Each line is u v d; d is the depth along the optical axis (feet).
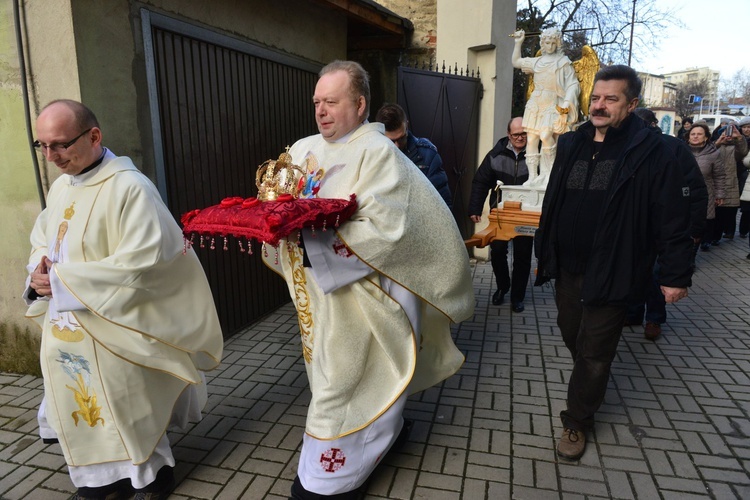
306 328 7.91
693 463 8.73
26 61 10.31
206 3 13.00
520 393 11.22
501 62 23.07
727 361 12.75
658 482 8.27
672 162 7.90
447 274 7.64
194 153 13.03
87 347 7.02
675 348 13.60
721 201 23.59
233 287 14.97
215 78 13.61
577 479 8.38
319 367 7.43
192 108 12.87
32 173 11.05
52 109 6.77
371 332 7.44
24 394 11.34
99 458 7.36
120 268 6.77
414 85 20.11
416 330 7.74
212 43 13.32
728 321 15.61
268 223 5.65
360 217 6.81
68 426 7.28
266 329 15.38
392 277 7.13
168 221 7.41
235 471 8.68
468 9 21.85
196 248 13.39
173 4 11.97
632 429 9.76
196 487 8.29
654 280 13.76
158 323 7.30
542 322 15.61
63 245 7.25
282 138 16.80
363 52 22.97
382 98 23.21
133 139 11.07
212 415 10.44
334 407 7.25
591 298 8.25
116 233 7.02
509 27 23.48
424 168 12.57
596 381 8.66
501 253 16.57
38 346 11.95
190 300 7.79
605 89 8.09
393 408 7.56
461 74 22.17
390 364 7.62
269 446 9.37
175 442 9.50
